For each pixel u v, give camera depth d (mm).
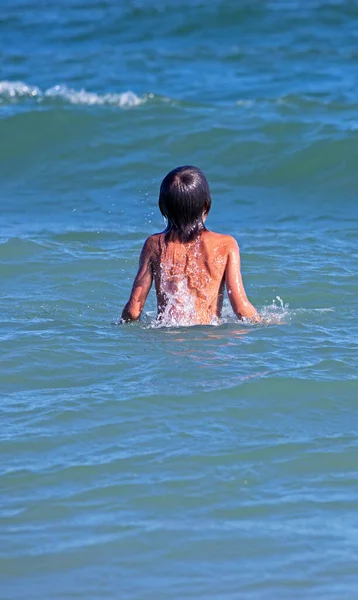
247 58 64750
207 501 15094
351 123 46188
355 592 13070
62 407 18078
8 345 21250
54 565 13680
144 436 17016
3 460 16250
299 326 22578
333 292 26062
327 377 19141
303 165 41844
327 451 16453
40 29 75875
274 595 13039
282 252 30797
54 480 15664
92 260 29422
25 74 61156
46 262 29078
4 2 88250
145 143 44656
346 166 41469
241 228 35281
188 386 18844
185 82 58406
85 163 43312
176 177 21531
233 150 43438
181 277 22125
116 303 25547
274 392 18547
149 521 14625
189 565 13672
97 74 60875
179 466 16031
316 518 14656
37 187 41312
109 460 16219
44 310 24672
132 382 19109
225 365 19797
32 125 45969
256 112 47906
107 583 13305
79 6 84125
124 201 39406
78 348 21000
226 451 16469
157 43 70375
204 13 77438
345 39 69375
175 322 22297
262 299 25484
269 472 15859
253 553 13906
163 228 35188
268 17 75625
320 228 34938
